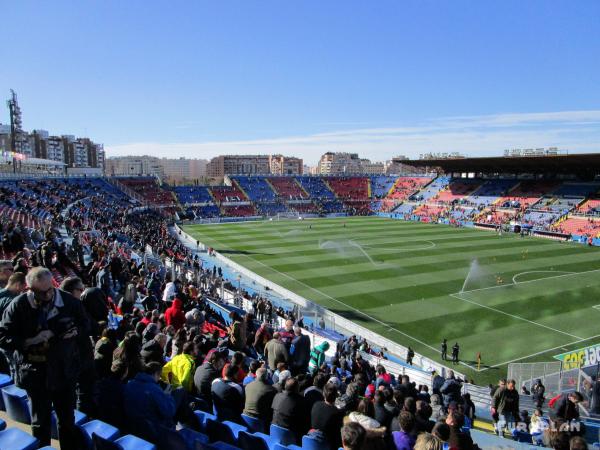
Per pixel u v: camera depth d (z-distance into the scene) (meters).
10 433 6.42
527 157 79.44
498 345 31.64
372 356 26.86
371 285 46.03
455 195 112.69
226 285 42.59
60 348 6.46
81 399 8.39
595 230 74.50
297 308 35.59
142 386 7.75
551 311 38.06
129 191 108.75
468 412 16.77
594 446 11.39
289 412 8.77
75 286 7.91
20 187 66.31
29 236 31.88
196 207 112.69
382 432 7.56
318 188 135.38
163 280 32.50
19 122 92.50
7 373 9.24
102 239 41.59
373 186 139.00
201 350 12.62
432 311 38.25
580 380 21.75
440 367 27.91
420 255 60.84
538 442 14.21
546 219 84.69
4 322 6.15
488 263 55.59
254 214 115.44
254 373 10.81
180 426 9.05
